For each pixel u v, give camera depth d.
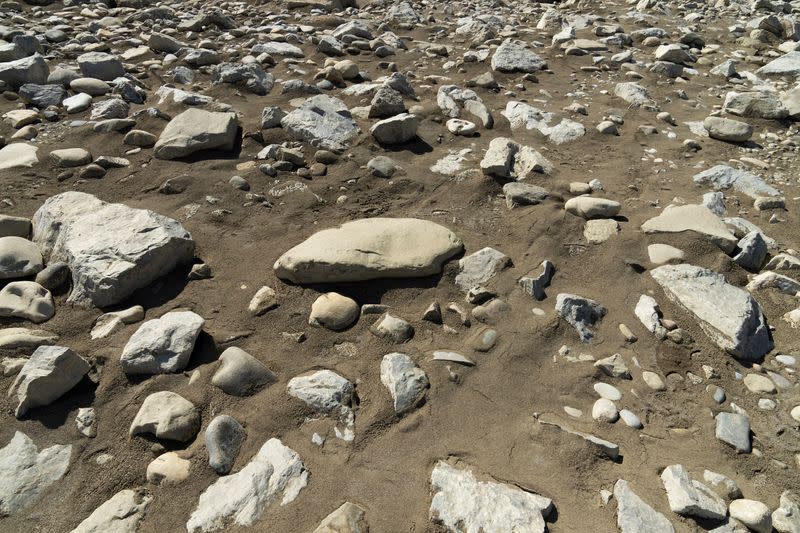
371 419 2.24
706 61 6.37
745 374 2.54
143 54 5.88
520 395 2.38
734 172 4.00
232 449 2.11
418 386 2.36
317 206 3.58
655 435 2.23
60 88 4.77
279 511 1.92
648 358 2.60
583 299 2.81
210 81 5.29
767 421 2.32
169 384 2.35
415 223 3.23
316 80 5.36
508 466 2.07
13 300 2.67
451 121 4.64
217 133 4.05
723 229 3.30
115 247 2.84
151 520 1.90
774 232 3.48
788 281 2.96
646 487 2.02
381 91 4.65
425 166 4.05
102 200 3.40
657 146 4.52
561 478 2.04
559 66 6.16
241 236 3.27
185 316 2.57
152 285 2.87
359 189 3.77
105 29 6.62
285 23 7.28
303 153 4.14
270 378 2.39
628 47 6.82
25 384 2.22
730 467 2.12
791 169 4.18
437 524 1.87
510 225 3.45
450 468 2.05
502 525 1.83
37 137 4.16
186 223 3.34
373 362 2.50
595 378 2.48
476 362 2.52
